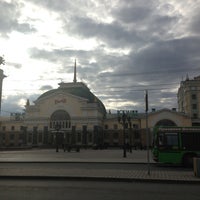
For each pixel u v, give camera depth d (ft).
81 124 297.53
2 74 118.52
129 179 45.06
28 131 312.09
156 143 77.25
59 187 38.63
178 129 76.64
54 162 86.63
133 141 301.63
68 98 306.14
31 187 38.52
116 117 317.63
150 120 297.74
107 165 76.33
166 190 36.70
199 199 31.04
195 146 75.10
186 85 326.44
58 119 307.37
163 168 70.23
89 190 36.32
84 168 64.08
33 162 86.94
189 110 319.68
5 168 62.39
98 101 316.81
